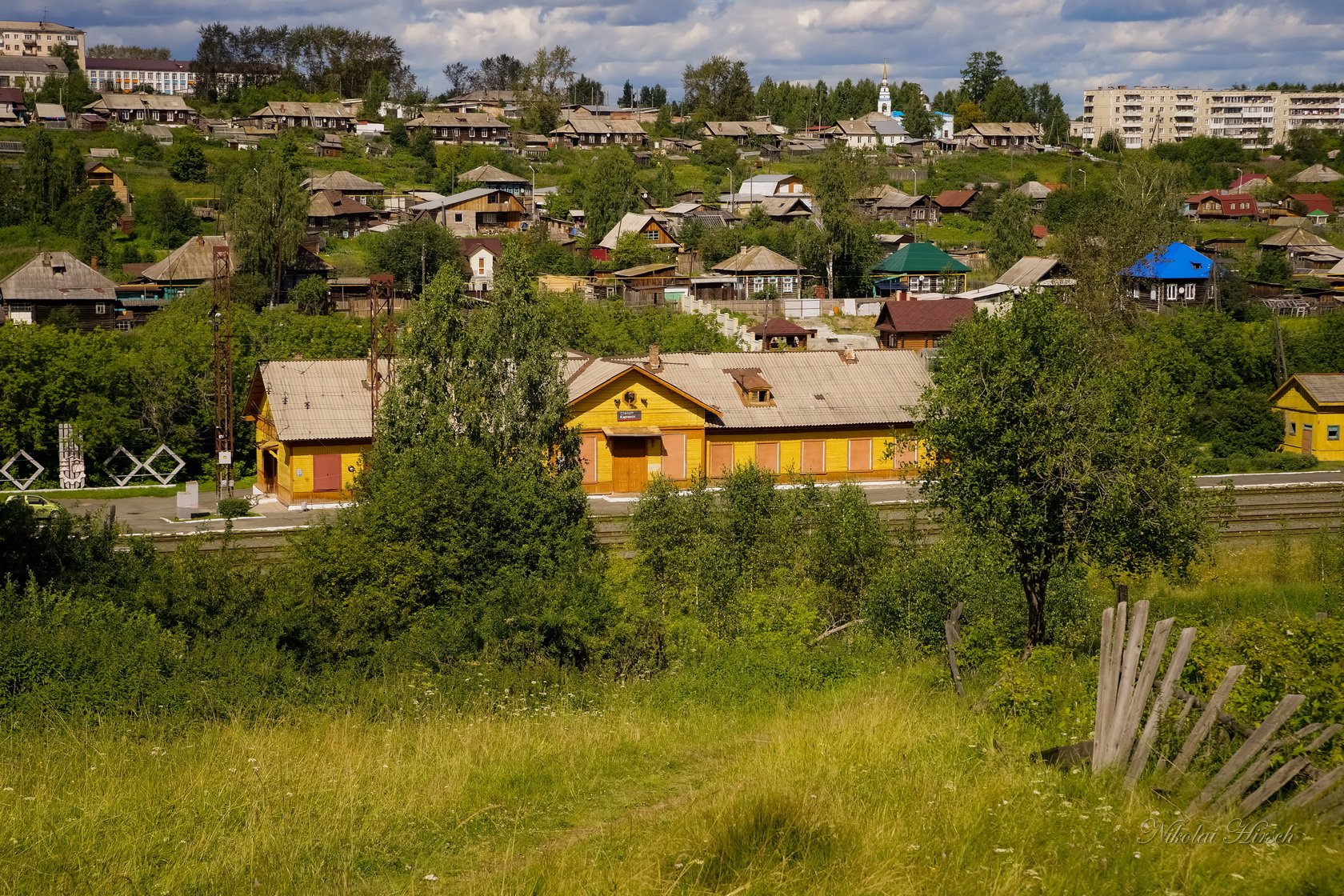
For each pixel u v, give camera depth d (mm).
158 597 23000
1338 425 63094
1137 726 14359
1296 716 14672
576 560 28594
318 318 78500
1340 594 31531
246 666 20484
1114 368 22125
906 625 24000
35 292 87938
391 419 37281
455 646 23219
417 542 26469
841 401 58156
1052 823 13117
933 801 13766
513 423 37062
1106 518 20344
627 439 54719
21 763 15969
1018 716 17203
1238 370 74625
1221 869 11883
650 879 11898
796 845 12594
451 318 37750
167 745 17312
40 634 20219
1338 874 11547
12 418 58281
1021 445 20516
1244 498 51531
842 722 17578
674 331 82125
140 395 62188
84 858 12906
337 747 16828
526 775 15914
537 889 11922
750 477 32344
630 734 17844
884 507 49344
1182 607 30969
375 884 12648
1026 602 23688
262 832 13477
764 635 23641
